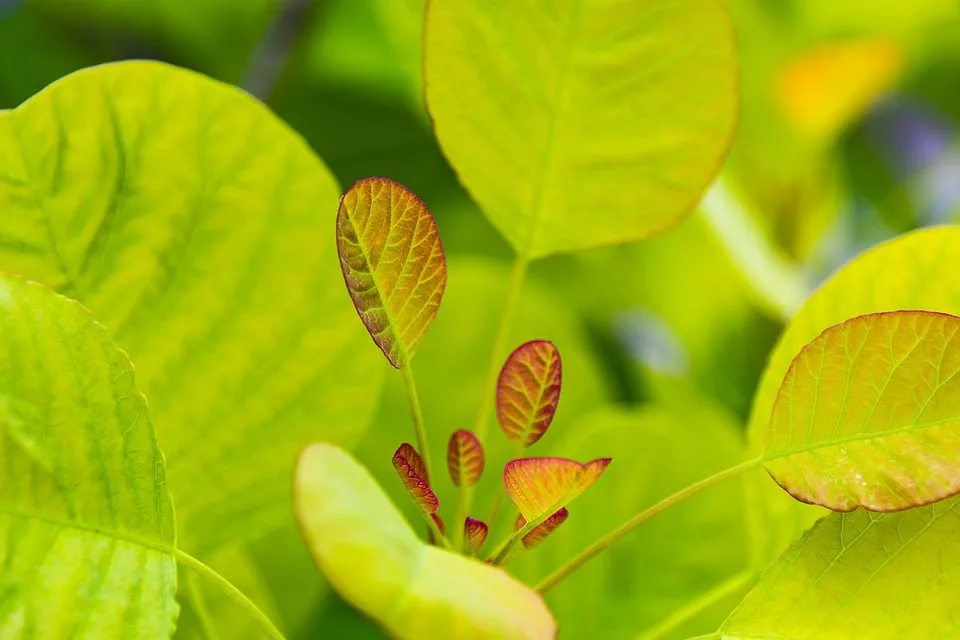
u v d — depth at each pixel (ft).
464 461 1.62
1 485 1.56
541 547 1.85
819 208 2.65
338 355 1.71
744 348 2.50
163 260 1.68
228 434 1.71
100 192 1.66
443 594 1.50
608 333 2.52
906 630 1.61
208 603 1.76
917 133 3.16
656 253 2.47
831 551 1.63
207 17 2.66
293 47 2.54
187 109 1.67
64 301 1.59
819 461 1.62
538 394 1.62
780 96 2.56
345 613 1.98
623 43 1.70
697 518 1.87
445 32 1.69
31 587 1.56
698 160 1.73
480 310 1.96
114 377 1.59
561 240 1.74
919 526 1.62
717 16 1.70
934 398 1.61
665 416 1.88
